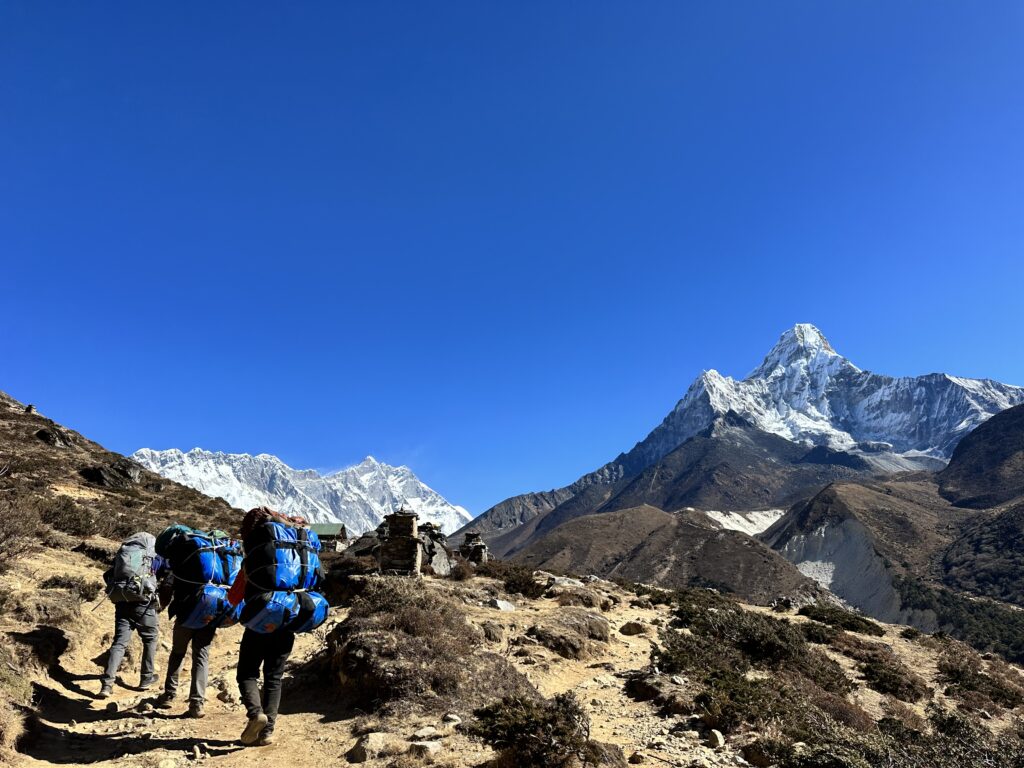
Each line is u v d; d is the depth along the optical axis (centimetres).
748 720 921
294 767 602
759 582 18600
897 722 1199
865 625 2439
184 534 754
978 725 1330
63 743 602
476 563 2517
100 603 1007
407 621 956
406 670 807
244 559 643
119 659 779
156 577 839
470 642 1006
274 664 652
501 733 634
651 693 1019
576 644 1245
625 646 1384
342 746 666
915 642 2331
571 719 679
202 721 707
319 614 653
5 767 523
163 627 1064
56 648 789
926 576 19075
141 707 727
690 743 816
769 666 1441
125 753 587
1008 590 16275
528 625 1304
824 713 1070
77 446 4288
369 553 2383
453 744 663
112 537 1691
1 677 631
